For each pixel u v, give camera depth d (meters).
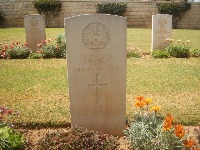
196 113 2.23
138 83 3.07
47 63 4.13
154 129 1.67
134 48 5.18
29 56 4.59
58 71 3.64
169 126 1.48
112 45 1.82
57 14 10.10
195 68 3.81
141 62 4.19
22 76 3.39
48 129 2.04
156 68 3.79
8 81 3.17
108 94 1.89
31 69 3.76
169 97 2.62
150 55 4.80
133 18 10.21
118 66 1.85
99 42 1.81
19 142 1.64
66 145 1.54
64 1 10.04
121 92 1.89
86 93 1.89
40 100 2.53
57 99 2.56
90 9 10.14
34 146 1.70
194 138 1.81
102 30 1.80
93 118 1.93
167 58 4.55
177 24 10.29
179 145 1.54
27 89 2.87
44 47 4.68
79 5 10.09
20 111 2.26
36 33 4.97
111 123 1.94
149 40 6.66
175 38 7.00
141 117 1.79
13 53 4.56
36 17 4.92
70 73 1.86
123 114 1.92
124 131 1.82
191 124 2.09
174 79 3.24
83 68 1.85
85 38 1.81
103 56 1.83
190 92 2.77
